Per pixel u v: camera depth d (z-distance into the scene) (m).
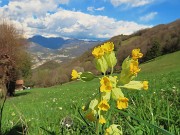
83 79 2.22
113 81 2.12
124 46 119.00
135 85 2.18
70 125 3.64
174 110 4.73
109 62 2.26
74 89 34.34
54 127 3.81
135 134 3.40
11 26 48.91
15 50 47.91
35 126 4.61
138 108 4.24
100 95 2.11
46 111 7.25
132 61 2.16
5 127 4.58
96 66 2.27
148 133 3.30
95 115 2.10
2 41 47.25
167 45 111.50
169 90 8.45
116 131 2.14
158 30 121.88
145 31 129.62
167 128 3.75
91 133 3.25
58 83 99.25
